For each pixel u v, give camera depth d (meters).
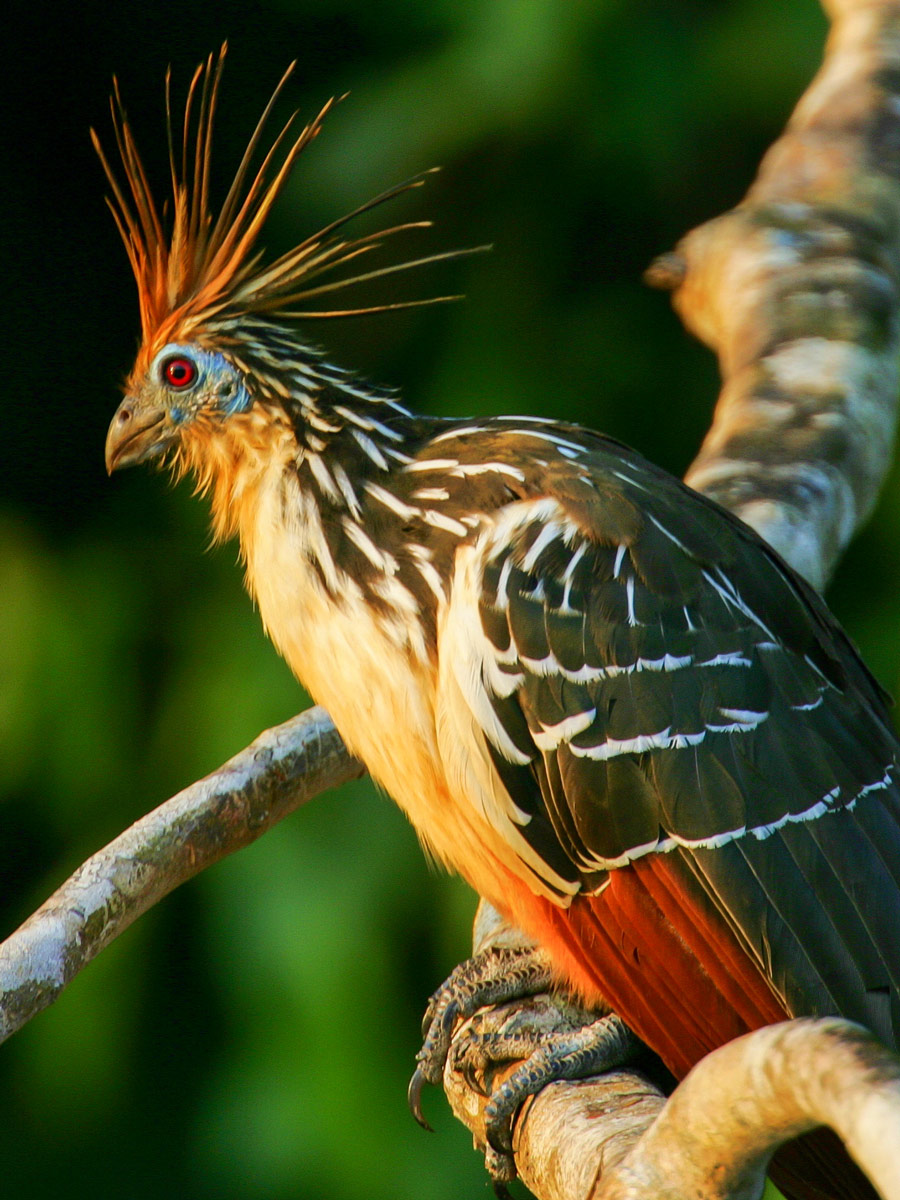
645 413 11.30
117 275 11.91
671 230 11.52
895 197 8.93
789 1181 5.62
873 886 5.35
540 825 5.71
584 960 5.78
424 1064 6.24
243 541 6.45
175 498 11.05
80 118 12.08
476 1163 10.07
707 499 6.20
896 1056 3.40
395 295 11.47
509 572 5.68
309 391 6.14
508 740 5.67
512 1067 5.82
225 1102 10.26
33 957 5.57
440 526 5.87
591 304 11.39
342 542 5.98
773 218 8.84
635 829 5.49
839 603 10.80
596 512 5.73
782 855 5.34
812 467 7.68
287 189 11.32
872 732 5.80
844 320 8.30
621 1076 5.66
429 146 10.87
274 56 11.89
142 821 6.20
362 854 10.16
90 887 5.89
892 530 10.63
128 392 6.55
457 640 5.73
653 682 5.51
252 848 10.17
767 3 11.00
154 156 12.14
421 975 10.25
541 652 5.60
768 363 8.20
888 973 5.23
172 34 12.01
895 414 8.24
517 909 6.13
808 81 10.83
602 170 11.21
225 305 6.28
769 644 5.67
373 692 5.96
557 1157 5.18
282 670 10.39
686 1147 4.05
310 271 6.28
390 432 6.17
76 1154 11.31
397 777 6.15
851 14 10.05
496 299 11.36
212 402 6.27
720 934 5.37
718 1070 3.82
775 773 5.42
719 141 11.42
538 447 6.03
